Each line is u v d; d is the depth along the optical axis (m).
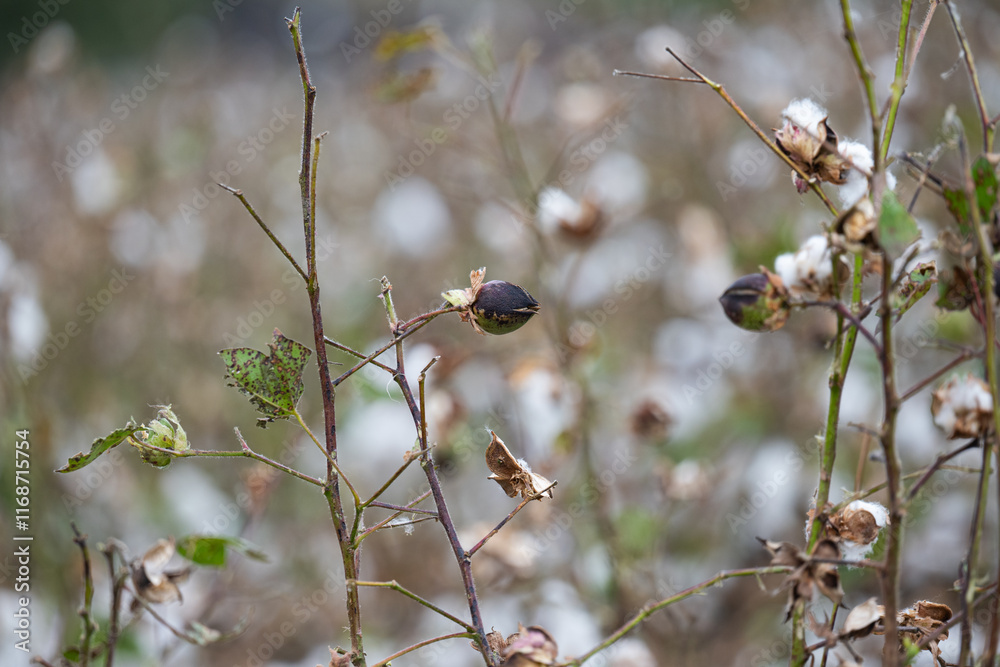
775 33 5.97
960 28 2.54
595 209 3.52
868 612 2.55
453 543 2.58
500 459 2.60
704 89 5.69
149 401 4.59
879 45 5.22
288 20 2.54
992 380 2.50
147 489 3.97
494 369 3.84
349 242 6.14
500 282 2.61
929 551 3.29
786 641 3.10
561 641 3.09
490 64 3.89
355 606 2.59
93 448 2.59
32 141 5.54
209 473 4.34
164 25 12.48
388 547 3.77
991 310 2.49
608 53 7.31
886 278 2.48
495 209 5.13
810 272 2.51
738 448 4.08
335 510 2.58
